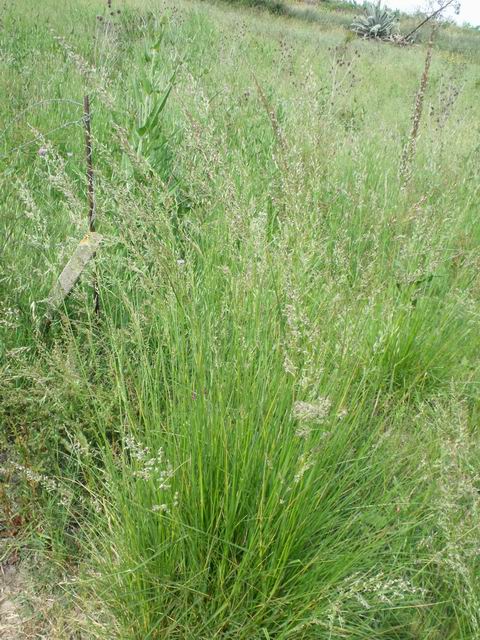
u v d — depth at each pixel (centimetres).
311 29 1789
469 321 351
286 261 244
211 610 200
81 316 310
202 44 907
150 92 368
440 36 1967
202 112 275
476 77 1234
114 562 216
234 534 210
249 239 238
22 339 292
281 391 216
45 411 245
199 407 210
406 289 329
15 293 293
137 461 207
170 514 196
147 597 202
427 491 228
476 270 392
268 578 199
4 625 210
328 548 213
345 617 204
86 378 243
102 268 295
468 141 609
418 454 256
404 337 330
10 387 263
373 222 386
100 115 551
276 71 807
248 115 592
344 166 505
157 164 360
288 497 205
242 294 236
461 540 208
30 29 884
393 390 326
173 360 229
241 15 1700
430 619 207
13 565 229
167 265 225
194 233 325
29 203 282
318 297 272
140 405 222
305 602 198
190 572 201
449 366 341
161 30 394
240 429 207
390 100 933
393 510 235
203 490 205
